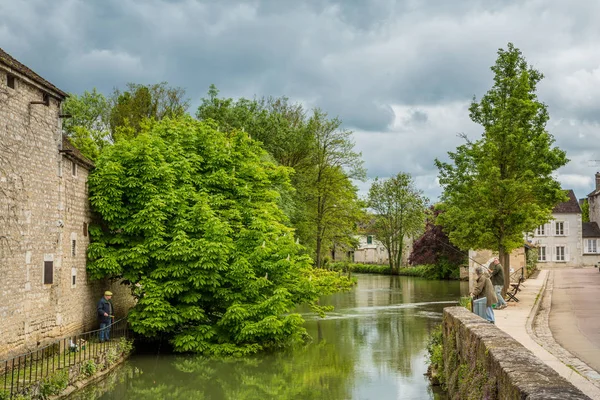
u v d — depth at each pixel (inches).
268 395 638.5
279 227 971.3
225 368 768.3
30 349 645.3
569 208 2763.3
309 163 1777.8
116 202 852.6
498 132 1103.6
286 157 1658.5
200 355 843.4
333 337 986.7
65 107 1589.6
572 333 684.7
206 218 860.6
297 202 1651.1
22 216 633.6
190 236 859.4
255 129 1558.8
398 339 960.3
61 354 703.1
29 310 644.7
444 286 2187.5
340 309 1382.9
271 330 839.7
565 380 244.7
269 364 789.2
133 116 1696.6
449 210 1144.2
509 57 1160.8
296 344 921.5
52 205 709.9
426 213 3090.6
